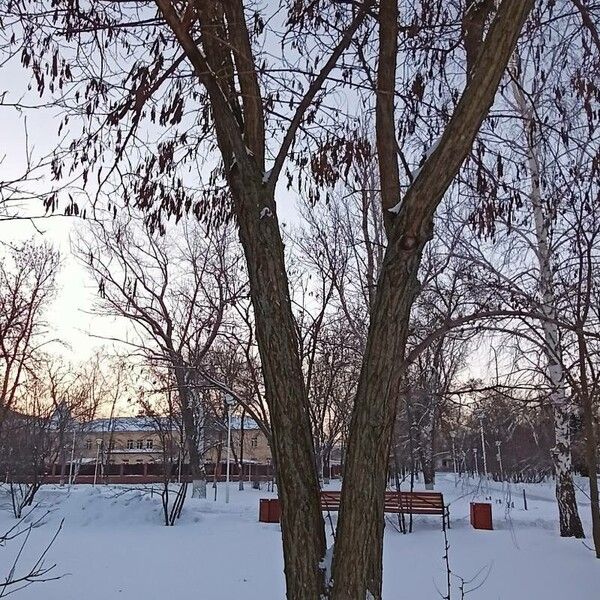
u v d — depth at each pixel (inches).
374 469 107.0
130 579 319.3
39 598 275.6
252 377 240.8
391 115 140.6
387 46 143.6
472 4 160.9
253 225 125.2
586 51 214.5
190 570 346.0
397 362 111.5
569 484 500.4
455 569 340.5
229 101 142.3
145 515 608.1
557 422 496.7
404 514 559.5
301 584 106.1
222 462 2021.4
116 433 1759.4
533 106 211.3
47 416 748.6
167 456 687.7
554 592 286.0
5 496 677.9
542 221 402.0
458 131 110.3
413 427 735.7
